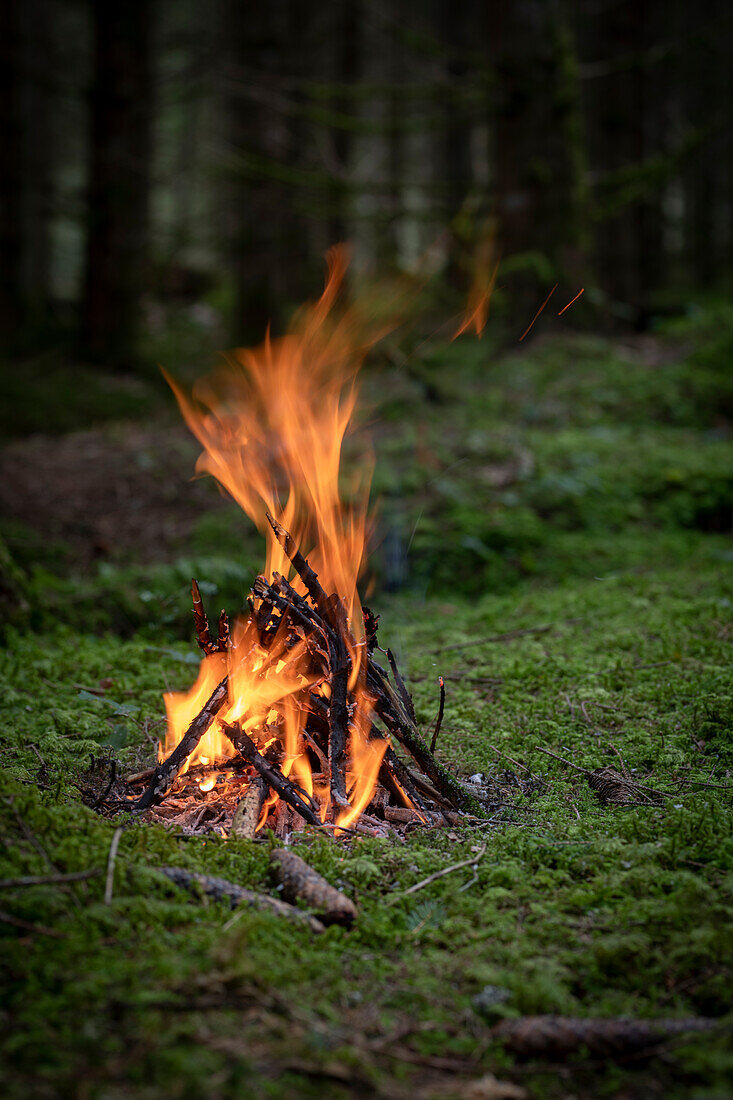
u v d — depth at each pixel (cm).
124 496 840
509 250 1192
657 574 655
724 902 261
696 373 1080
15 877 248
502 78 1143
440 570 691
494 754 396
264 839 312
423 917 262
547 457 864
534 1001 220
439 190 1273
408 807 343
